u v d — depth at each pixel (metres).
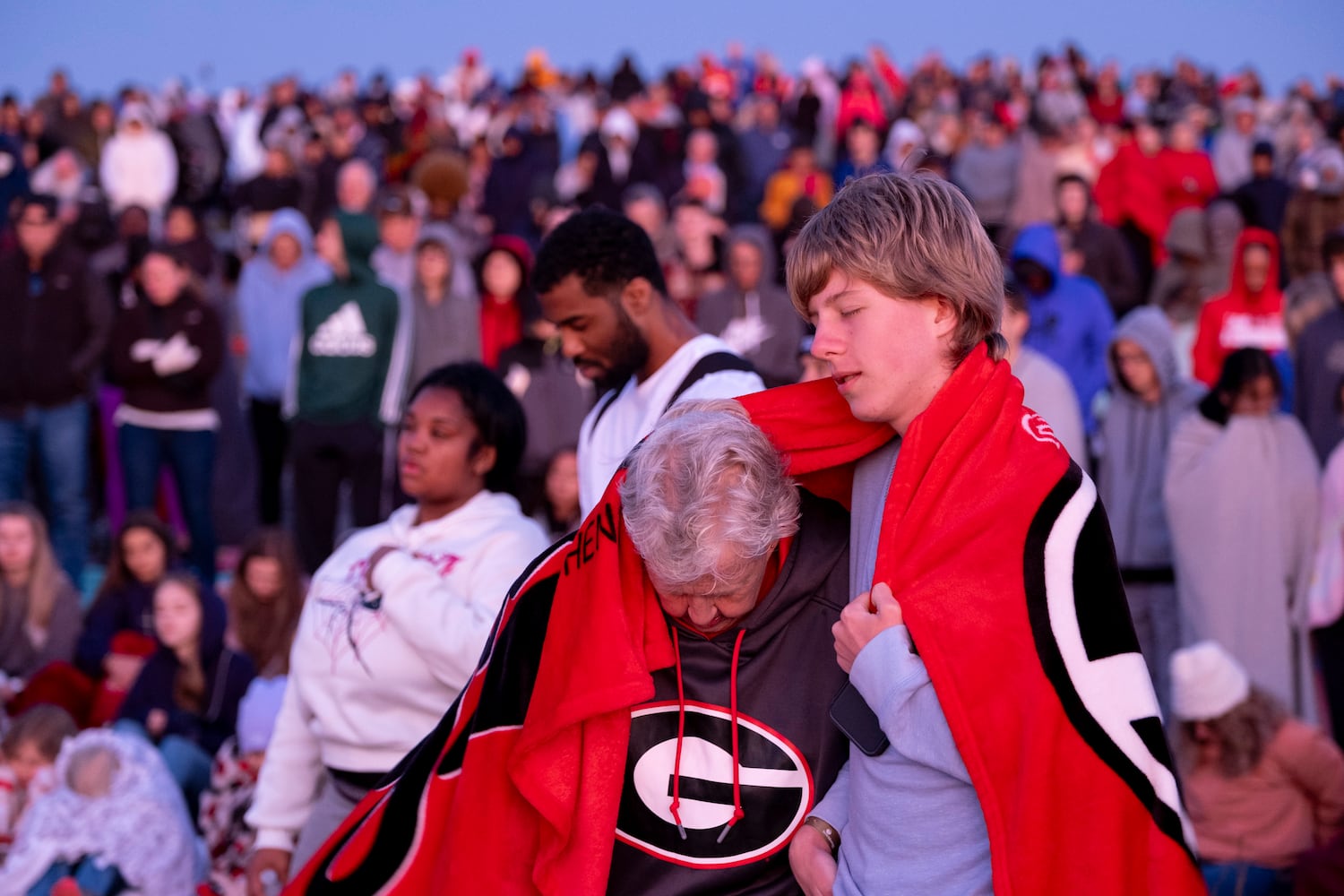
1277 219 11.24
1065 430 4.91
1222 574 4.88
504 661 2.01
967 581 1.70
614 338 2.66
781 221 12.23
